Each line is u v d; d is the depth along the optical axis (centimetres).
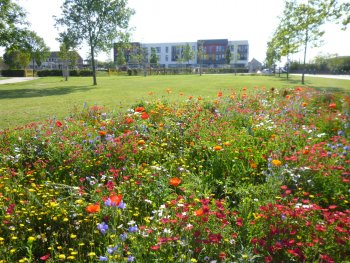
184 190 333
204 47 10438
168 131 570
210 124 600
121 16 2952
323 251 239
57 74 5925
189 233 250
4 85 2941
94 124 673
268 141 500
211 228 256
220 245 239
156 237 249
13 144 520
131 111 737
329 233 250
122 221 291
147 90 1944
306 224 256
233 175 398
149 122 630
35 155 477
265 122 614
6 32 2638
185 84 2477
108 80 3556
